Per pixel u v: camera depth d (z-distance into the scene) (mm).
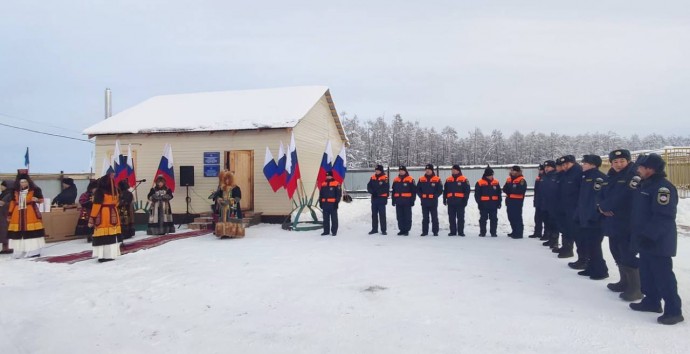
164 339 4750
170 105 18781
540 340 4430
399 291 6270
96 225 8953
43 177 20156
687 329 4699
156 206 12961
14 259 9352
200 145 15852
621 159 5836
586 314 5207
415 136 79312
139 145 16344
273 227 14273
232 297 6203
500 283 6648
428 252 9344
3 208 10250
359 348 4332
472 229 13594
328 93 19266
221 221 11938
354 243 10758
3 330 5125
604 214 6035
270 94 18891
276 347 4422
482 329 4746
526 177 28797
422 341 4461
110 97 24406
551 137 88312
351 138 61969
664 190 4934
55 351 4512
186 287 6746
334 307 5641
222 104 18000
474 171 29344
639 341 4375
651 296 5258
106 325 5242
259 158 15383
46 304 6086
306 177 17016
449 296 5992
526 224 14016
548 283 6648
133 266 8406
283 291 6418
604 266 6887
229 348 4438
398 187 12297
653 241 4965
